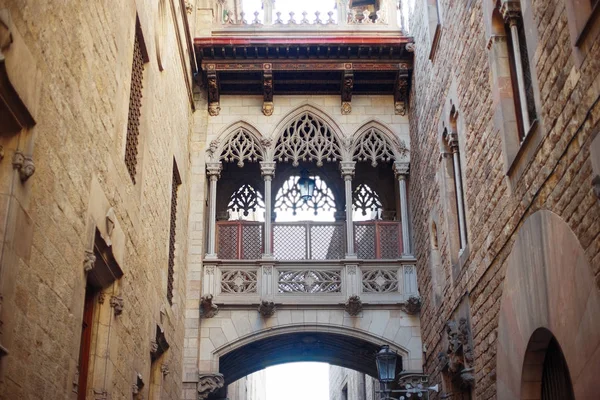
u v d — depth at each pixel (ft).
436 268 56.29
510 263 36.63
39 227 24.82
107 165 34.19
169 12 54.19
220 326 63.21
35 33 23.94
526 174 34.71
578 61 27.78
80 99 29.43
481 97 42.57
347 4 71.31
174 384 56.65
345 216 71.82
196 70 67.05
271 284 63.93
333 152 67.87
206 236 67.26
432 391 57.47
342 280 64.59
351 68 67.15
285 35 69.77
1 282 21.49
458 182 50.29
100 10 32.40
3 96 21.91
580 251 27.53
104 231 33.32
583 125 27.58
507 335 37.24
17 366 23.03
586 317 27.04
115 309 36.42
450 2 50.39
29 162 23.17
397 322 63.62
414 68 65.98
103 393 34.32
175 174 59.62
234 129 68.59
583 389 27.53
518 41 37.76
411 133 67.41
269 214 66.18
